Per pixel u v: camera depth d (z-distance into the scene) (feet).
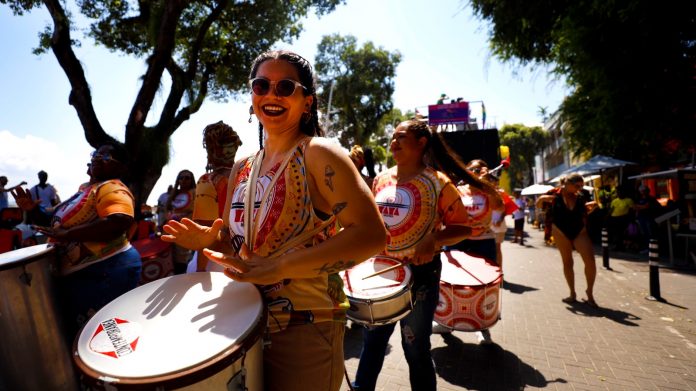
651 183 46.09
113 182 8.00
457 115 40.34
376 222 3.87
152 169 34.76
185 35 44.37
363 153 14.56
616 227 35.24
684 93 34.42
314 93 4.75
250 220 4.28
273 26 45.32
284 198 4.10
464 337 13.53
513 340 13.28
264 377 4.30
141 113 30.73
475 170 15.62
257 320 3.65
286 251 4.05
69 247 7.64
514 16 45.32
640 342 13.01
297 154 4.20
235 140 8.45
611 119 38.83
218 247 4.96
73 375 6.69
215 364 3.13
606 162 44.16
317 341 4.26
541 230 62.90
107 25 38.75
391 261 7.97
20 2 30.53
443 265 12.40
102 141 30.55
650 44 34.06
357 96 108.58
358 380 7.65
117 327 3.61
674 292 19.39
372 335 7.72
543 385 10.21
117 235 7.98
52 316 6.41
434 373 7.80
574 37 38.09
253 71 4.63
